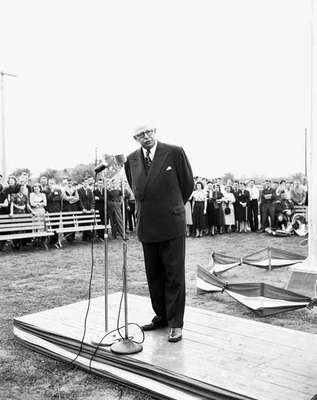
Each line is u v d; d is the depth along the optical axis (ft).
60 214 42.55
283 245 42.19
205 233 52.95
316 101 21.11
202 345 12.59
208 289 22.06
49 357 14.12
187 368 11.02
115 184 46.09
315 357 11.69
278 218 51.31
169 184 12.97
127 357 11.81
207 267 29.73
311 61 21.08
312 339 13.06
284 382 10.20
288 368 10.99
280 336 13.32
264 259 29.63
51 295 22.91
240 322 14.69
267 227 52.80
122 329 14.06
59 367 13.34
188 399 10.48
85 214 45.70
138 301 17.75
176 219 12.96
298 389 9.84
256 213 54.34
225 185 56.13
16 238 37.50
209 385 10.15
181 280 13.14
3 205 40.16
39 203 41.50
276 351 12.12
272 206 51.93
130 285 25.08
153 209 12.97
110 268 30.68
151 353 12.02
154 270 13.70
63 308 16.97
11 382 12.34
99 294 22.97
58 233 41.86
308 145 21.61
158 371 11.09
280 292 18.66
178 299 13.08
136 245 42.68
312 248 21.79
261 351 12.12
